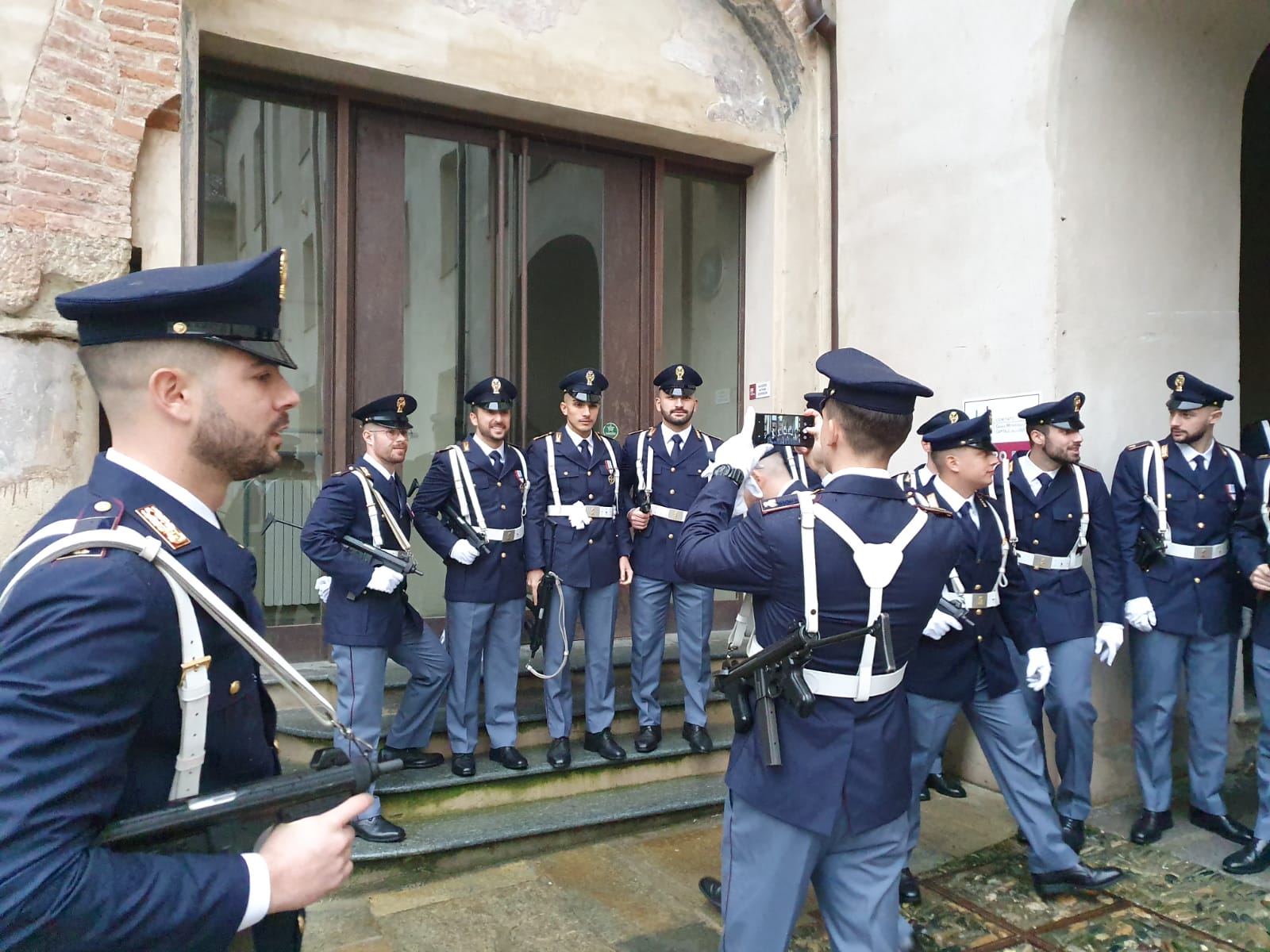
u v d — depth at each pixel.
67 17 3.30
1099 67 4.02
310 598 4.68
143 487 1.08
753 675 1.99
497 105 4.96
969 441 3.02
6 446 3.16
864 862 1.95
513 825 3.56
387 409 3.73
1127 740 4.17
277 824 1.07
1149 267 4.21
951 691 2.96
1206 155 4.37
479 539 3.79
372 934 2.91
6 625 0.91
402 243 4.93
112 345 1.10
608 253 5.57
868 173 5.03
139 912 0.88
